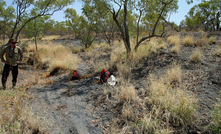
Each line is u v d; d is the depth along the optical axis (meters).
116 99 3.90
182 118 2.70
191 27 23.25
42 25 14.45
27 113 3.02
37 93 4.86
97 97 4.23
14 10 12.38
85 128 2.91
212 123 2.48
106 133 2.74
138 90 4.20
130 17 11.96
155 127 2.62
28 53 14.24
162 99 3.24
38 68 9.80
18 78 7.05
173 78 4.37
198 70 4.91
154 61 6.53
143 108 3.27
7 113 2.94
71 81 6.26
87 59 10.97
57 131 2.80
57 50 12.84
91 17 13.62
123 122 2.98
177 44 8.08
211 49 6.93
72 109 3.68
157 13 7.47
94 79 6.02
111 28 15.27
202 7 21.00
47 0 9.72
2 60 4.84
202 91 3.57
